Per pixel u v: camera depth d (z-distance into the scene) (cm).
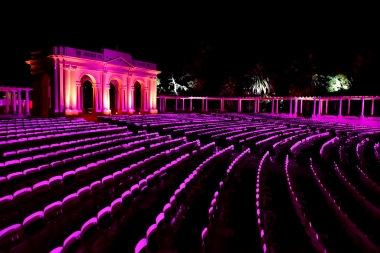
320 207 1370
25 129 2525
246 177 1852
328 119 5881
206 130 3656
